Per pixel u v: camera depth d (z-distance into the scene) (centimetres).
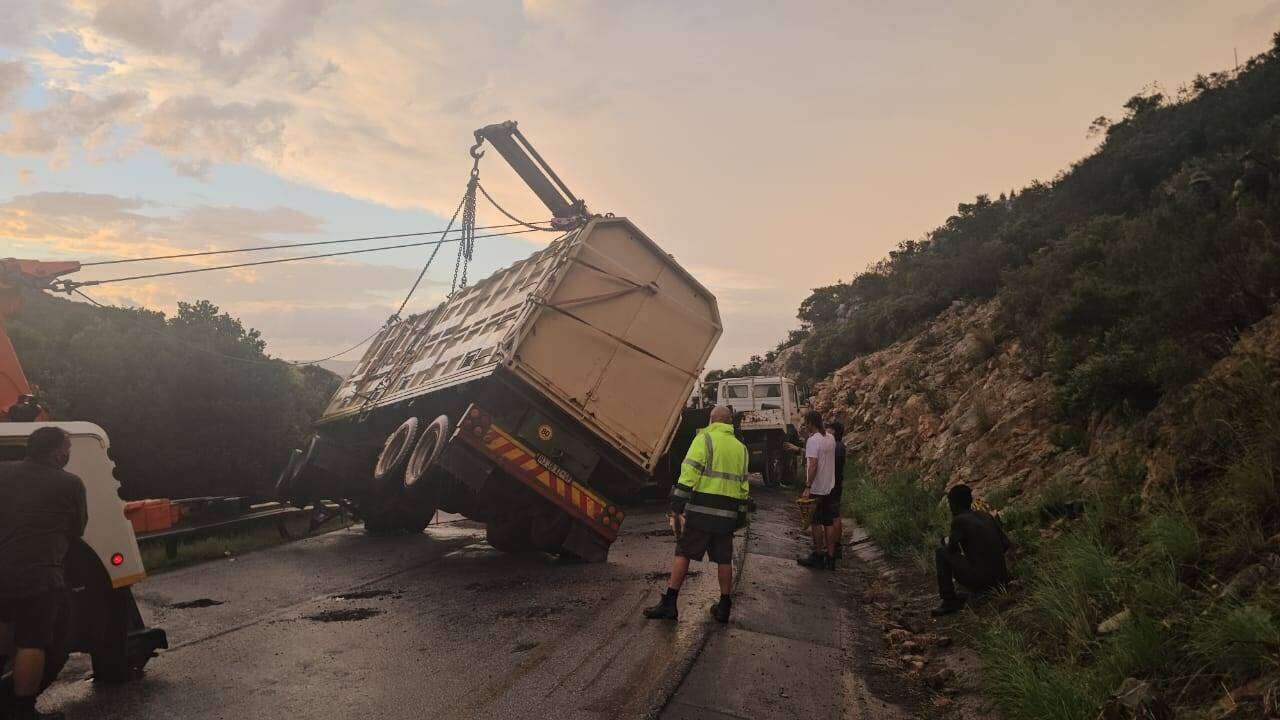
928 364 1973
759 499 1625
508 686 479
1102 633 441
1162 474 561
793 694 471
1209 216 881
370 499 1292
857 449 1944
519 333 911
